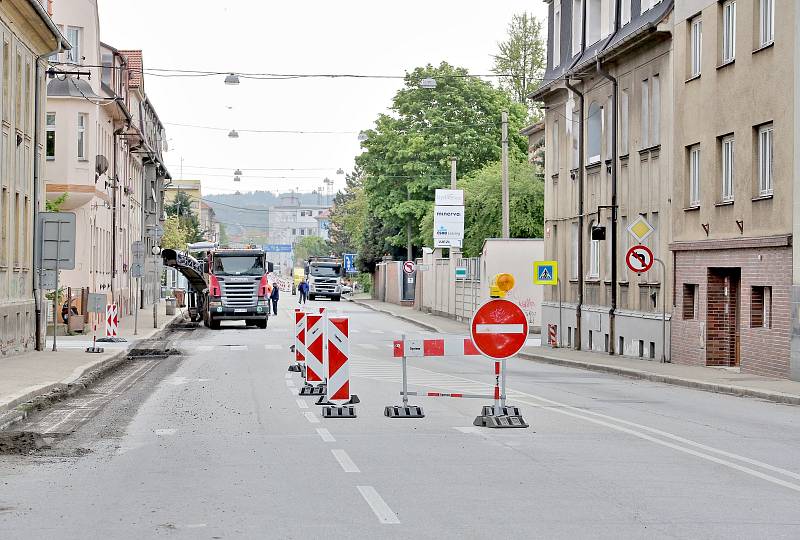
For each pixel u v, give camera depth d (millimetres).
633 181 53250
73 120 73812
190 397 30312
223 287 82250
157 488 15555
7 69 46000
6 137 45812
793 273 36719
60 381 33250
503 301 23703
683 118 47156
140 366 44156
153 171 119688
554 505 14250
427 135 124812
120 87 94500
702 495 15109
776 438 21922
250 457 18609
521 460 18312
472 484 15867
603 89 57562
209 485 15781
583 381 38938
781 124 38156
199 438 21250
